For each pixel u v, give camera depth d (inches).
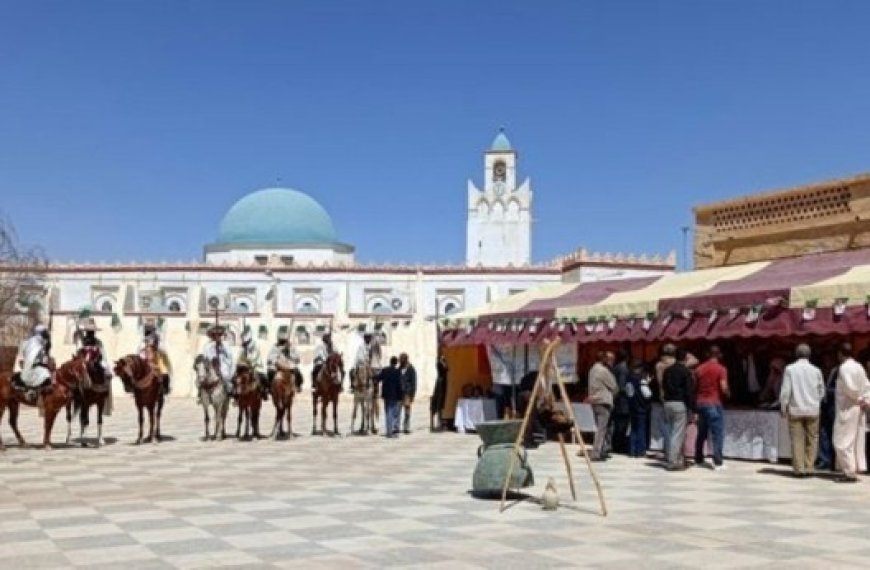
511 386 890.1
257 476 559.5
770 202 866.8
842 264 697.6
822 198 816.3
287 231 3031.5
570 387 832.3
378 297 2635.3
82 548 343.3
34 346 743.7
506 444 465.7
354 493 484.4
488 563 317.7
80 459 661.9
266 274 2620.6
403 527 386.0
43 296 2311.8
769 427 637.9
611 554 331.9
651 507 440.8
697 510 431.5
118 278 2608.3
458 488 503.8
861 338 698.8
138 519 404.8
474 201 3255.4
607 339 769.6
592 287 911.7
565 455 464.1
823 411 595.5
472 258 3228.3
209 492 488.7
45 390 729.6
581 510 430.6
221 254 3038.9
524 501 456.1
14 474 571.2
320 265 2642.7
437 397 949.2
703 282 769.6
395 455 692.7
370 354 934.4
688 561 320.5
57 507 438.6
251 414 838.5
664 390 601.9
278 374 845.8
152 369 797.2
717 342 786.2
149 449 740.0
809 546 346.6
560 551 337.1
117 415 1210.0
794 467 560.7
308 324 2027.6
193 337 1857.8
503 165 3272.6
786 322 632.4
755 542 354.0
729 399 769.6
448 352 978.7
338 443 799.7
